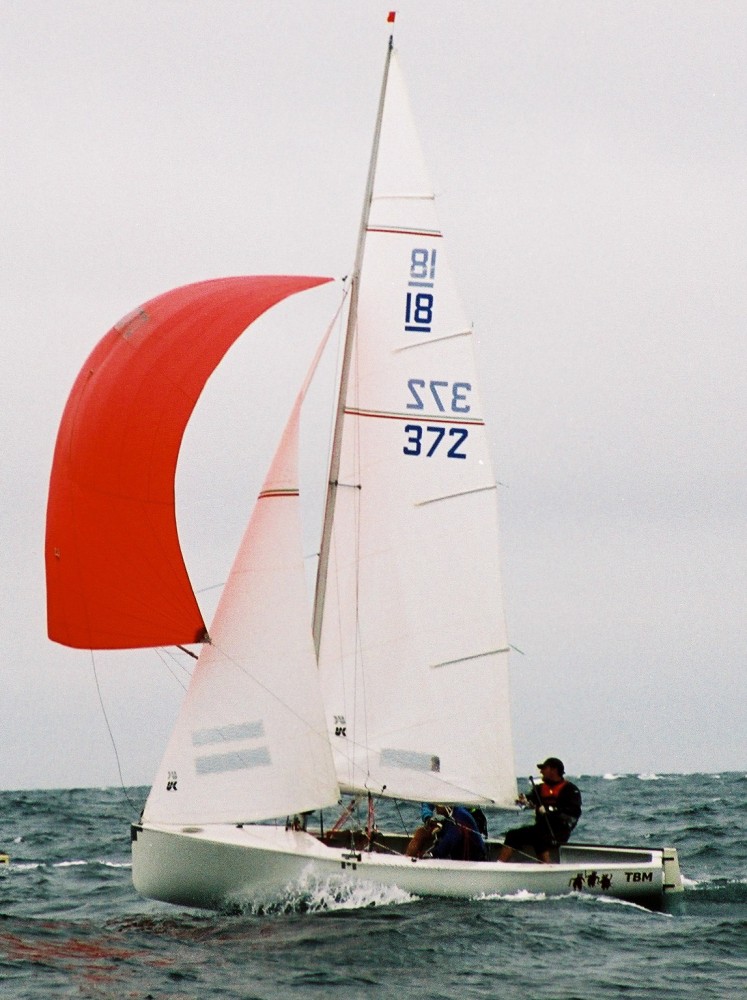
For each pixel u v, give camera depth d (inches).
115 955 2146.9
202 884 2378.2
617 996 1934.1
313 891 2401.6
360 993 1934.1
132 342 2463.1
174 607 2415.1
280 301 2556.6
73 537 2423.7
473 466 2647.6
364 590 2605.8
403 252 2669.8
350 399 2645.2
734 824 4202.8
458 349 2657.5
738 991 1963.6
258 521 2468.0
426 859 2475.4
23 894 2805.1
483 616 2630.4
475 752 2598.4
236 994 1920.5
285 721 2440.9
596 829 4156.0
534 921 2342.5
